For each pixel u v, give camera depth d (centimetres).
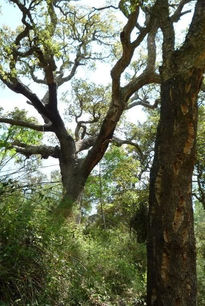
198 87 535
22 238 467
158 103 1783
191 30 549
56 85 1487
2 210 464
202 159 1725
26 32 1318
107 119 1215
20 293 423
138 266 941
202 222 1873
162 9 637
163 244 485
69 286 501
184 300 466
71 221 698
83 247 634
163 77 554
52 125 1555
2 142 488
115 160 1703
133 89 1205
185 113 520
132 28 1040
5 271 414
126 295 712
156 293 478
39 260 470
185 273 475
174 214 490
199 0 566
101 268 689
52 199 596
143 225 809
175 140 515
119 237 1030
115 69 1113
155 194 510
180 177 505
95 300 581
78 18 1652
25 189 522
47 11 1323
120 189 1847
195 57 530
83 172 1396
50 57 1358
